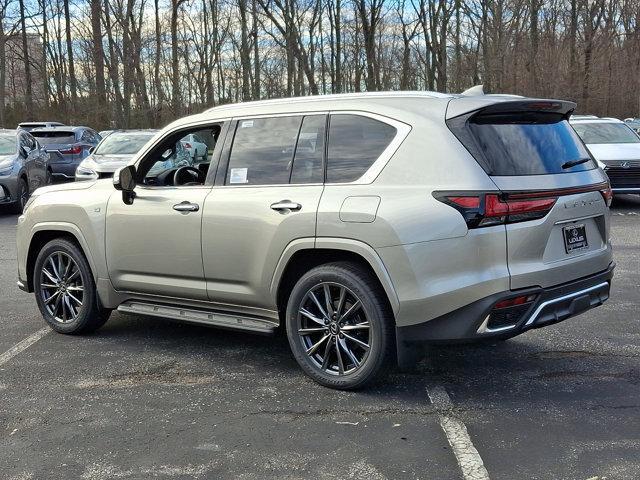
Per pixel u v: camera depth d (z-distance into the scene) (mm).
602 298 4355
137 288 5059
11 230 11570
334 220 4012
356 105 4242
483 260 3652
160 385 4395
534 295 3748
